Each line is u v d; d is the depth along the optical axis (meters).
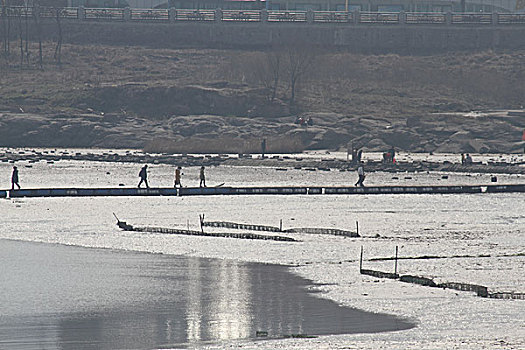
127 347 68.56
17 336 71.94
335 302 83.94
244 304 83.56
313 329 73.81
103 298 86.50
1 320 77.50
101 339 71.06
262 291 89.50
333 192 197.25
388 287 90.75
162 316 79.06
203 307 82.56
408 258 107.75
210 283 93.62
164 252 113.19
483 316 77.75
